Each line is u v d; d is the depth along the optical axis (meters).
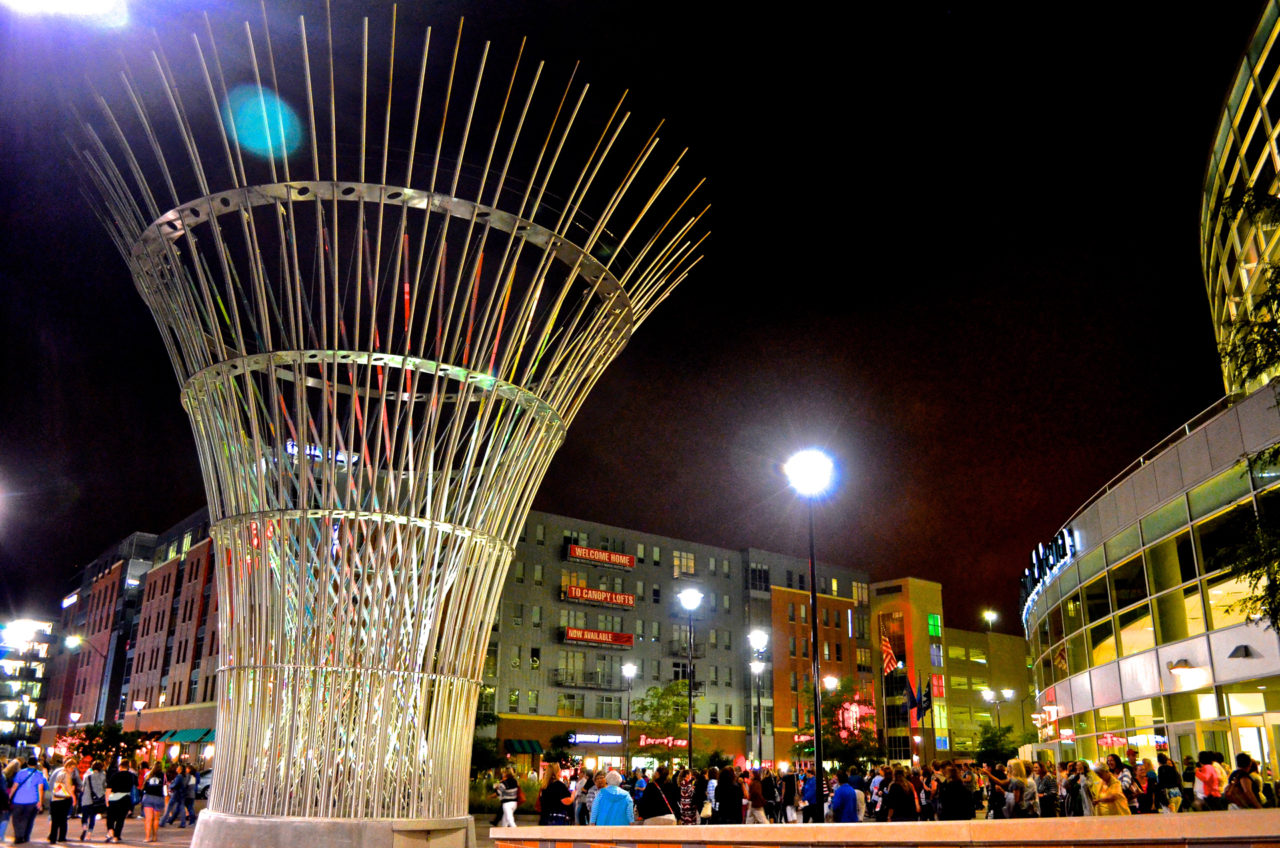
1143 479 22.56
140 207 9.30
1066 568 28.16
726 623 71.44
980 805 20.33
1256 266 21.09
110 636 80.94
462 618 9.07
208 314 8.90
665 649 67.81
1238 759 11.98
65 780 18.58
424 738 8.81
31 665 120.62
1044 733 32.41
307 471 8.55
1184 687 20.17
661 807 13.72
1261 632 17.31
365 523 8.57
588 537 66.56
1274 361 10.55
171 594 66.94
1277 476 17.03
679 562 70.69
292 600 8.52
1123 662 23.36
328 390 8.60
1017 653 85.56
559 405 9.86
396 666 8.51
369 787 8.25
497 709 58.94
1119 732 23.64
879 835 7.38
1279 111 20.61
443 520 8.86
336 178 8.68
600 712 63.34
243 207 8.75
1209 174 25.72
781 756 69.38
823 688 65.00
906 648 76.31
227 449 8.88
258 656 8.45
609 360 10.51
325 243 8.70
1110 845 5.52
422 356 8.75
